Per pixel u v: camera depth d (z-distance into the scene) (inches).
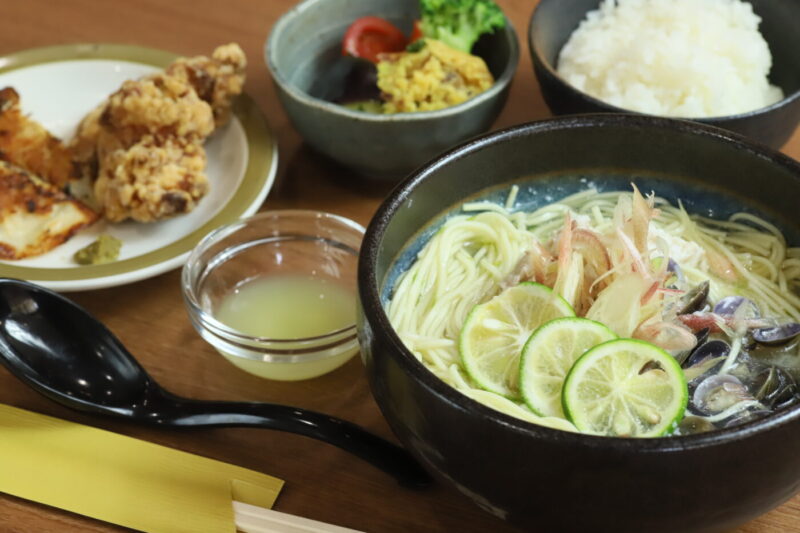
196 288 19.9
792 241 18.1
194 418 18.5
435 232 18.6
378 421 18.9
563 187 19.2
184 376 19.6
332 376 19.6
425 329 18.2
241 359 18.7
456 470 15.4
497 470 14.9
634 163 18.8
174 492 17.6
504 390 17.0
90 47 24.9
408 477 17.6
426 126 21.3
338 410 19.1
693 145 18.2
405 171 22.6
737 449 14.2
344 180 23.2
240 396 19.3
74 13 27.3
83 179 22.9
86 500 17.6
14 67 24.6
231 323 19.6
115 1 27.6
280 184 23.1
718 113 22.0
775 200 18.0
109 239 21.5
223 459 18.3
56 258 21.5
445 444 15.2
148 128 22.2
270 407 18.4
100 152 22.5
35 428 18.5
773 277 18.3
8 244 21.4
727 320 17.6
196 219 22.2
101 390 19.1
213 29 26.7
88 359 19.3
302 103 21.5
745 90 22.6
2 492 17.8
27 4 27.6
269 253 20.8
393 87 22.6
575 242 18.1
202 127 22.3
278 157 23.7
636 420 16.1
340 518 17.6
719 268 18.6
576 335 16.9
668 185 18.9
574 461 14.4
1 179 22.2
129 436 18.8
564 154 18.7
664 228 19.0
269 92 25.1
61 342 19.4
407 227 17.8
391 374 15.4
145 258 20.4
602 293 17.5
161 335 20.3
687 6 23.4
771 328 17.4
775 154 17.6
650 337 17.1
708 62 22.4
